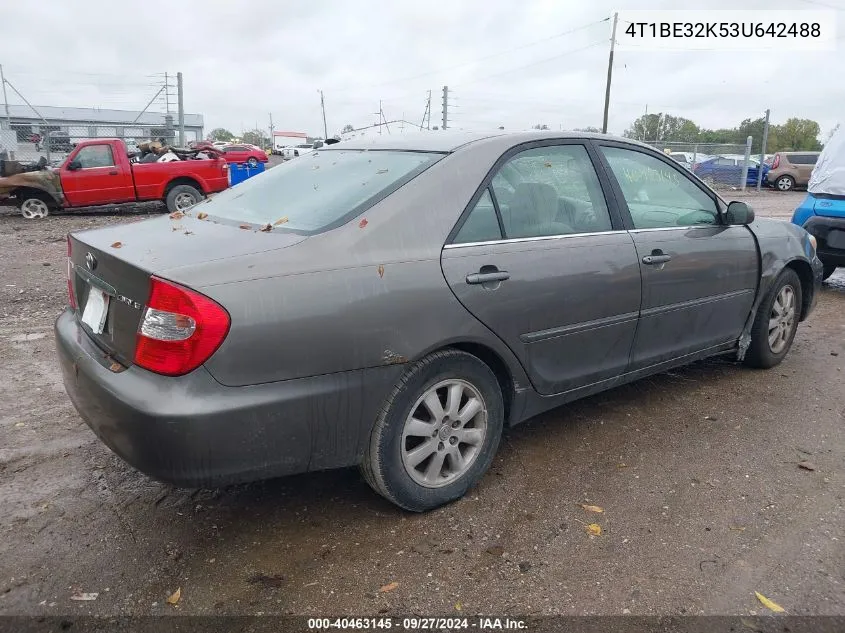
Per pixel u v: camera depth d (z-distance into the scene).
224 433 2.38
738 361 4.96
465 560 2.75
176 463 2.37
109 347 2.66
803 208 7.95
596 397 4.47
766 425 4.07
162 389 2.36
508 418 3.32
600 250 3.46
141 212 16.09
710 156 29.55
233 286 2.40
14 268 8.40
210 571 2.67
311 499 3.19
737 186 28.69
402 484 2.91
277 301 2.45
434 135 3.49
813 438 3.90
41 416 4.02
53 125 22.05
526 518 3.05
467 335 2.93
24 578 2.62
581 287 3.35
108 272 2.68
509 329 3.09
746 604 2.51
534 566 2.71
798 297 5.06
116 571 2.67
